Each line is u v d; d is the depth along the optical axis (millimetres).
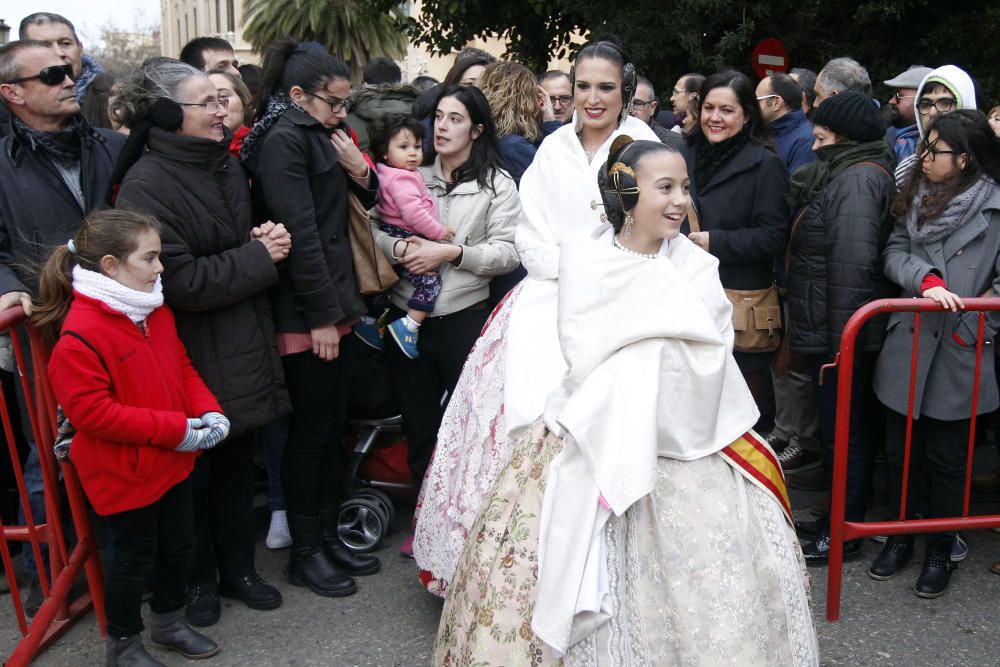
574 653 2332
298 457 3578
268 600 3510
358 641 3312
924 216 3529
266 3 20453
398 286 3873
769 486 2535
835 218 3785
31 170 3408
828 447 3965
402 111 4543
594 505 2299
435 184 3971
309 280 3342
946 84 4148
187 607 3398
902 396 3623
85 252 2779
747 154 4090
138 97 3117
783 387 4762
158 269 2852
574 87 3432
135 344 2844
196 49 5301
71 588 3426
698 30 9812
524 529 2469
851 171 3812
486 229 3926
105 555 3723
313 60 3365
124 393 2812
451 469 3457
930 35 9695
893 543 3750
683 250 2561
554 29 12148
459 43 12789
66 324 2750
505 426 3189
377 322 3986
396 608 3531
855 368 3777
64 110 3393
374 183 3666
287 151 3305
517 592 2430
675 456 2412
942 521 3467
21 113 3398
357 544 4000
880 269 3768
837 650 3252
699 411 2410
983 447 5039
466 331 3850
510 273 4207
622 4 10320
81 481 2881
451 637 2564
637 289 2408
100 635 3355
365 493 4020
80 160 3508
